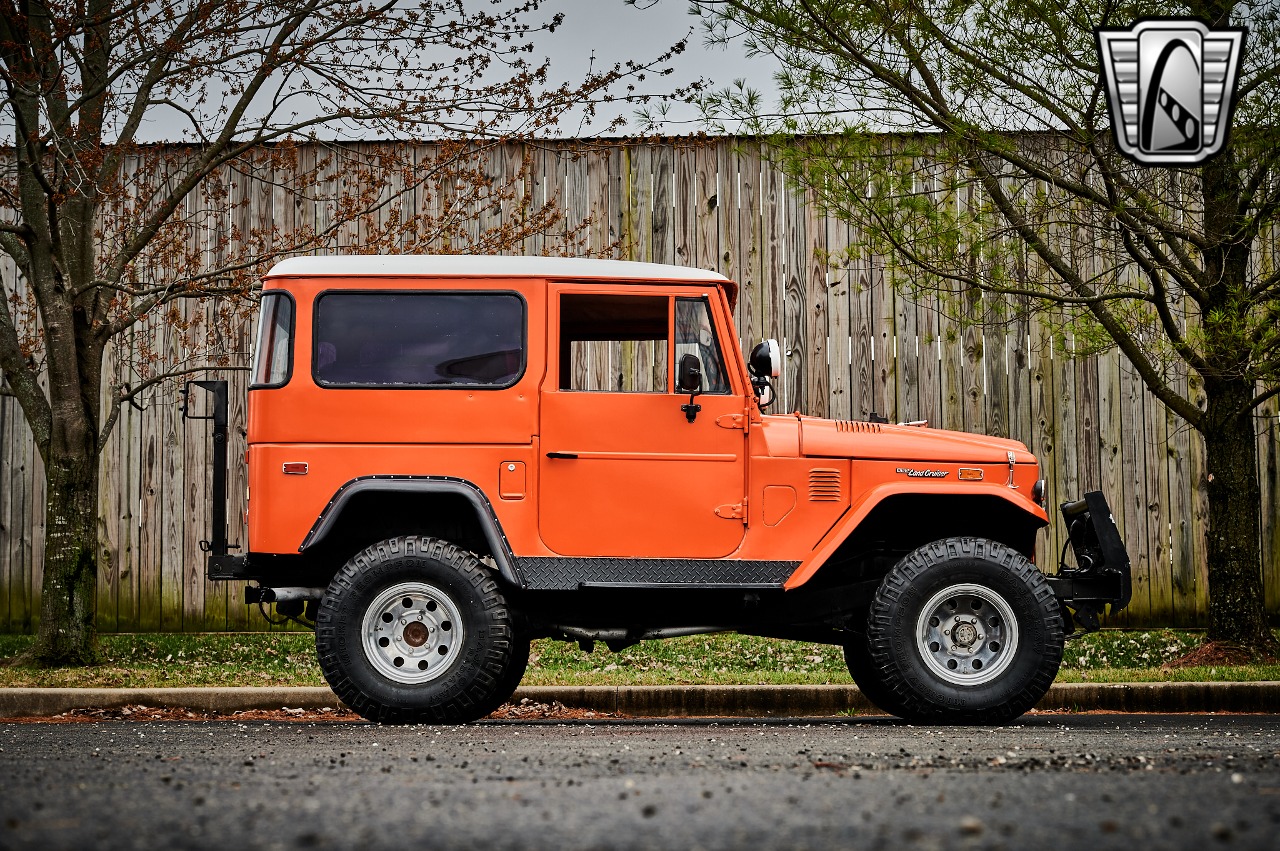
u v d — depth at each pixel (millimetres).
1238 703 7648
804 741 5371
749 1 8508
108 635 10109
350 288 6668
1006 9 8133
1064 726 6336
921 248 8602
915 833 2939
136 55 9047
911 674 6418
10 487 10359
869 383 10406
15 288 10562
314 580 6785
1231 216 8531
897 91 8508
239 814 3271
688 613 6836
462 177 9711
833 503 6676
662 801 3488
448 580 6383
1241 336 7980
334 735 5730
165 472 10406
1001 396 10367
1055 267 8773
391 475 6508
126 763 4508
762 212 10492
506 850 2779
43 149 8508
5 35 8844
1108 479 10336
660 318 6824
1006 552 6523
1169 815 3227
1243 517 8977
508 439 6555
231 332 10414
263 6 8953
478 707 6512
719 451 6656
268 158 10461
